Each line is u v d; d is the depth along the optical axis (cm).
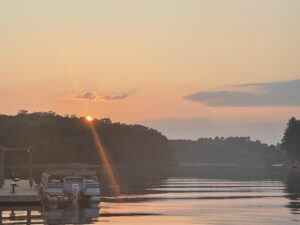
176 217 7994
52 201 10031
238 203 10212
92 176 10906
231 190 13938
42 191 11194
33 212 8694
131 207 9475
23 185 13100
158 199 11106
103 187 15188
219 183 17738
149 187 15288
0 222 7494
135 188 14788
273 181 19288
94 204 10000
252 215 8225
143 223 7356
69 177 10288
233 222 7431
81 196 10275
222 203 10212
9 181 14812
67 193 10106
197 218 7875
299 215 8225
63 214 8412
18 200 9856
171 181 19262
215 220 7650
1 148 12750
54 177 10725
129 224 7262
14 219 7806
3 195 9869
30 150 13100
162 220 7650
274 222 7419
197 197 11612
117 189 14288
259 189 14362
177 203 10200
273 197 11600
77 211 8838
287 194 12469
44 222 7488
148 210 8969
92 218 7900
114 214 8394
